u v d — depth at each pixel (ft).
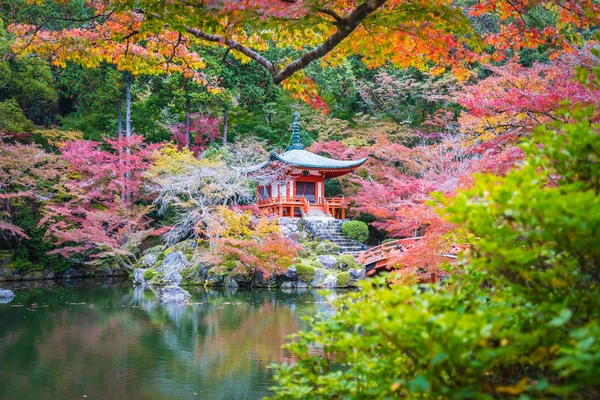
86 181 69.97
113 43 25.71
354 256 68.23
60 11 76.79
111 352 27.43
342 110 107.96
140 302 47.70
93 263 68.08
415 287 7.46
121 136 77.92
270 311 42.24
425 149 67.92
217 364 25.09
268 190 90.02
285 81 22.98
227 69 83.97
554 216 5.83
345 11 19.58
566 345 6.41
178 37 24.82
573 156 6.82
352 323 8.12
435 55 22.24
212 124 91.97
